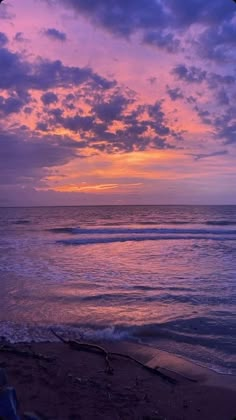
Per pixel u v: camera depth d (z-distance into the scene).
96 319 7.27
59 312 7.72
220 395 4.31
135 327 6.77
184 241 23.36
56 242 22.84
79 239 23.91
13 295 9.15
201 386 4.56
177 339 6.23
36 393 4.12
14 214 70.06
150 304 8.37
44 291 9.57
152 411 3.90
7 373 4.64
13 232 31.02
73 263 14.44
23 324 6.93
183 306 8.21
